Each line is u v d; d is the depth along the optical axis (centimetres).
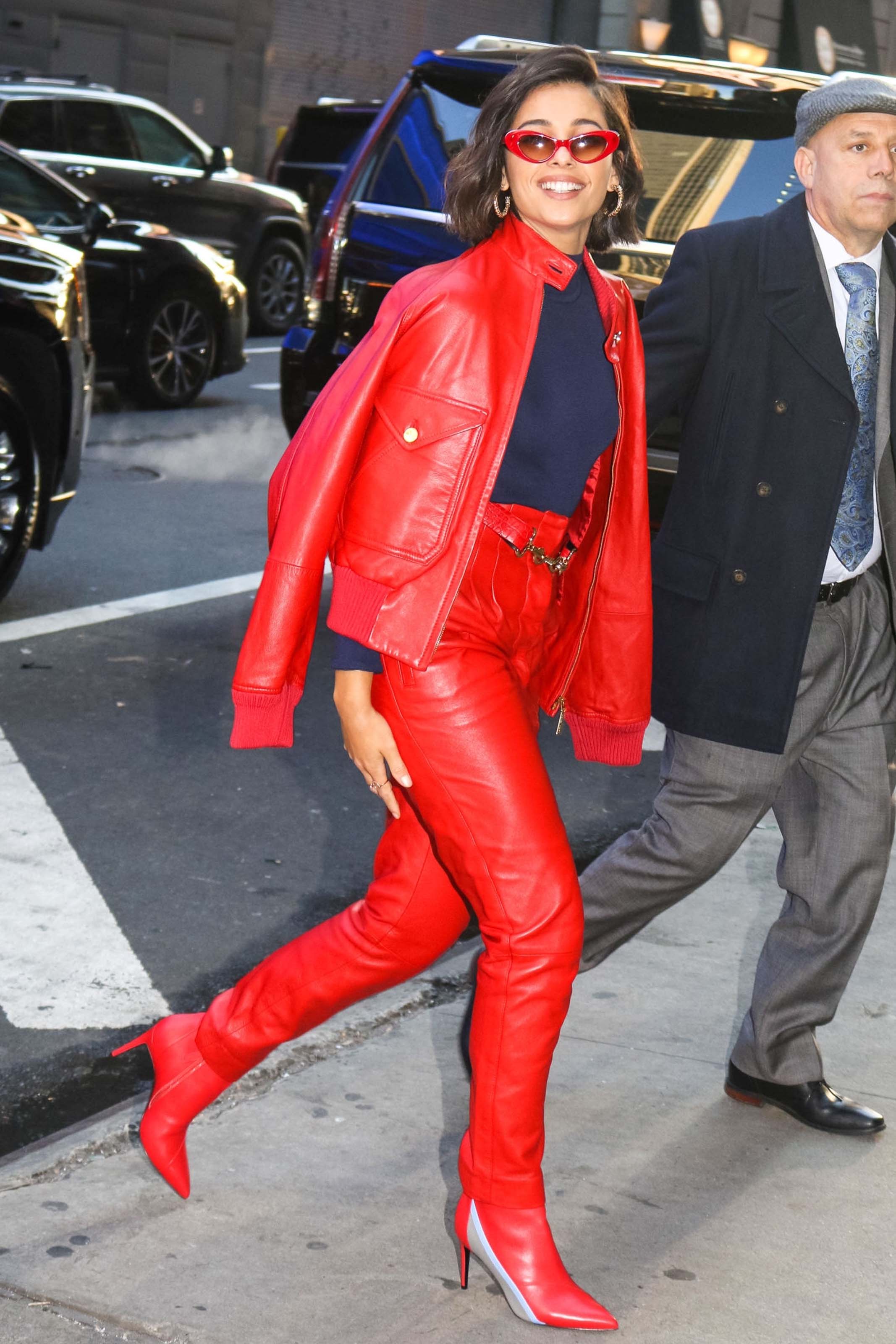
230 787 476
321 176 1755
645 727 266
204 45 2308
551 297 228
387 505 221
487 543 228
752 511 276
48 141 1259
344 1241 254
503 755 225
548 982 227
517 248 229
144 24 2216
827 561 279
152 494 876
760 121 543
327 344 645
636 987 354
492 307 222
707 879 291
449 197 238
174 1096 258
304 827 453
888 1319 242
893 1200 276
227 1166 275
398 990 343
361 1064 313
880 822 291
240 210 1427
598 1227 262
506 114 230
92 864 415
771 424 274
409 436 220
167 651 601
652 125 555
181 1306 235
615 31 2159
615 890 290
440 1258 251
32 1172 271
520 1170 233
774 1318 240
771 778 282
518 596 232
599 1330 234
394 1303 239
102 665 578
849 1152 292
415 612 221
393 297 230
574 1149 287
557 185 225
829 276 275
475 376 219
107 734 509
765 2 2295
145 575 709
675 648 282
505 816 225
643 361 246
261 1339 229
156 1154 260
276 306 1514
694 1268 252
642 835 291
